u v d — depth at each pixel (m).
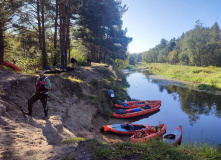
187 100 20.39
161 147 3.44
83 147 3.46
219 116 14.73
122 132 10.01
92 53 37.78
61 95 9.86
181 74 41.94
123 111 14.14
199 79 33.12
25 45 19.84
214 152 3.47
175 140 8.37
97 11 25.88
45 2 14.84
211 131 11.53
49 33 22.89
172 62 84.31
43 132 4.80
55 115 6.86
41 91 5.49
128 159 2.94
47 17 19.66
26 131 4.46
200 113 15.61
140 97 21.81
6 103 5.20
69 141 4.45
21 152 3.31
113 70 31.97
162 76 46.19
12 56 15.65
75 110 9.80
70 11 18.89
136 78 41.34
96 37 28.39
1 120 4.35
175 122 13.38
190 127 12.32
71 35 27.56
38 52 17.88
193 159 3.06
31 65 13.63
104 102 14.88
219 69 44.31
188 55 64.31
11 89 6.47
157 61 122.62
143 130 9.45
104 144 3.60
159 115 15.04
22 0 12.08
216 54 53.09
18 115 5.22
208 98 21.17
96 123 11.38
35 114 6.10
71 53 31.14
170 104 18.66
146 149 3.30
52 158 3.25
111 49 38.06
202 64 59.19
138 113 14.31
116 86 20.80
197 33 58.81
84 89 13.40
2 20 11.02
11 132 4.07
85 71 19.33
